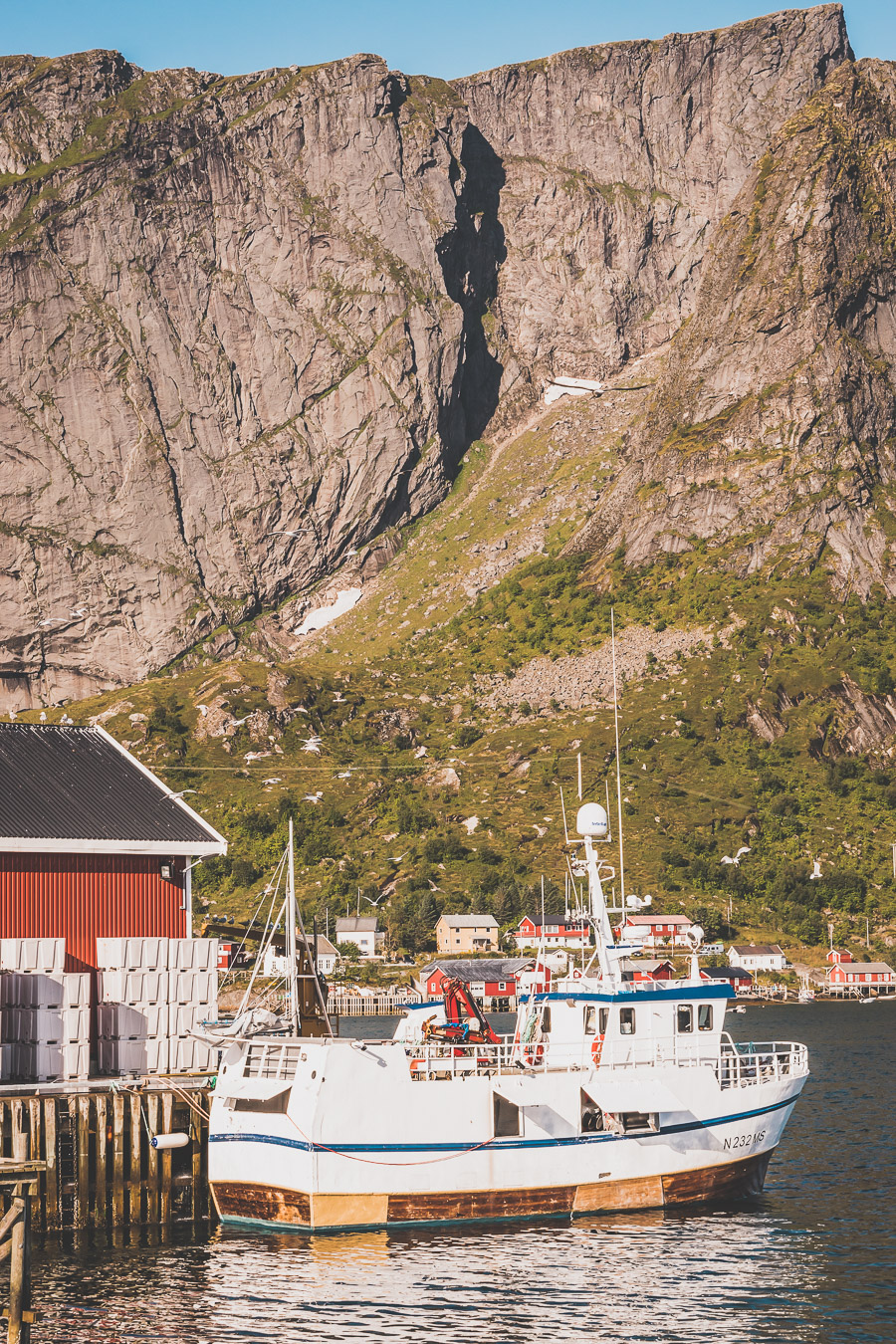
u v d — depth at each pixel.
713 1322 40.03
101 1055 54.84
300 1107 46.78
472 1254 45.84
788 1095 55.81
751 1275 44.25
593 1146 50.12
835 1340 38.62
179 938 57.16
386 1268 44.19
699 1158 52.44
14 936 55.34
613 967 54.66
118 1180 48.22
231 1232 48.19
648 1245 47.34
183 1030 55.94
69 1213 48.59
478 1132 48.41
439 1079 48.78
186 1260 44.91
